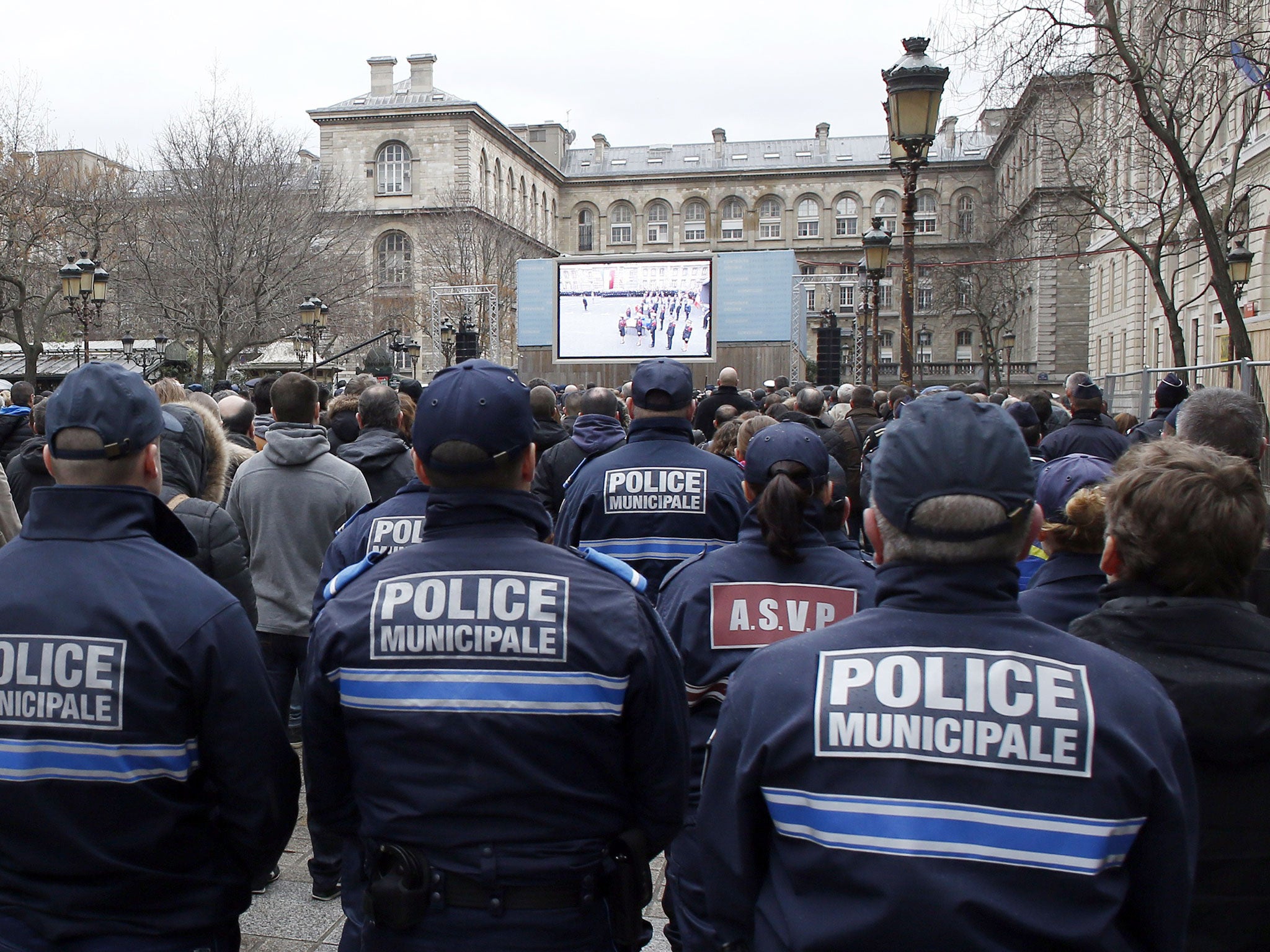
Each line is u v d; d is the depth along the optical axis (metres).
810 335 66.06
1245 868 1.98
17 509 4.98
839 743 1.59
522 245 58.53
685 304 34.28
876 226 14.13
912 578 1.69
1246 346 13.16
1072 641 1.64
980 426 1.67
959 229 69.56
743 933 1.76
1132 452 2.31
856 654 1.65
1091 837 1.51
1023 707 1.56
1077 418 7.36
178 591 2.09
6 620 2.03
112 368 2.24
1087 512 2.76
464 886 1.94
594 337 34.91
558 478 6.05
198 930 2.10
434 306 44.72
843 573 3.10
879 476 1.73
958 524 1.63
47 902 1.98
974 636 1.63
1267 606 2.96
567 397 9.97
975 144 70.12
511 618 2.00
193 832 2.12
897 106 10.13
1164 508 2.08
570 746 1.99
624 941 2.06
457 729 1.96
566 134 82.19
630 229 75.44
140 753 2.01
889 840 1.53
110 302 40.56
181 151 32.47
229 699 2.09
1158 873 1.55
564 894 1.98
